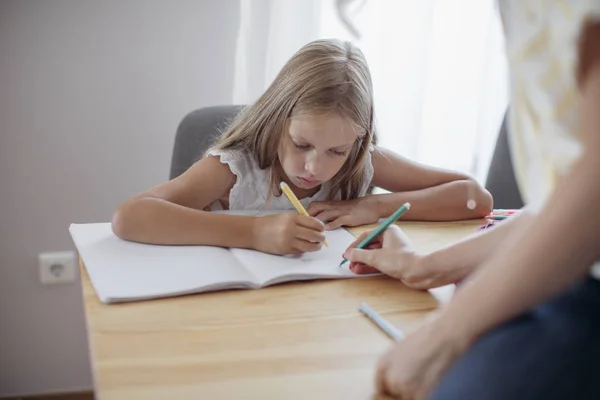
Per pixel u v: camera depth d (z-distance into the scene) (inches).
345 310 38.0
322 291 40.3
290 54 72.3
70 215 77.0
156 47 74.2
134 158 77.0
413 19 75.2
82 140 75.1
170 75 75.4
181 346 33.2
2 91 71.7
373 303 39.0
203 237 45.7
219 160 54.0
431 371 27.3
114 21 72.5
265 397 29.4
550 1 24.7
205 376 30.7
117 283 39.0
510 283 25.7
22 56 71.2
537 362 25.0
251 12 71.0
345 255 43.4
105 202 77.7
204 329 35.0
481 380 25.1
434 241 50.5
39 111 73.2
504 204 65.7
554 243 24.8
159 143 77.2
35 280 77.8
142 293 38.0
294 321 36.4
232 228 46.1
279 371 31.4
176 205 47.2
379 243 45.5
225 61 76.3
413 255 41.0
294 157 50.3
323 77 49.2
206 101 77.1
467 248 39.6
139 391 29.4
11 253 76.5
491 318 26.2
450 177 59.9
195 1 73.8
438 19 77.7
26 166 74.4
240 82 73.3
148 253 43.8
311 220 45.9
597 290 26.5
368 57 76.0
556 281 25.1
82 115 74.4
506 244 29.3
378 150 60.3
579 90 24.8
